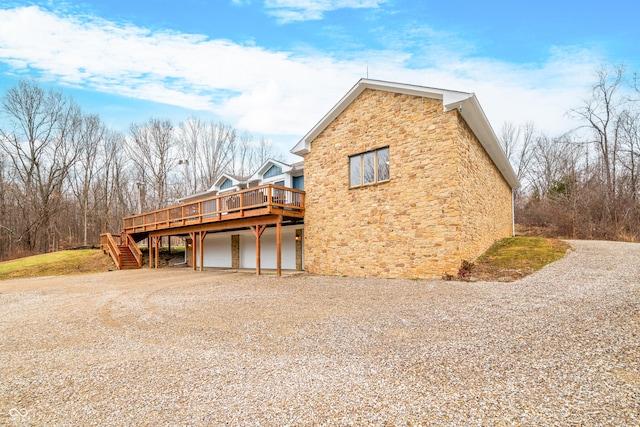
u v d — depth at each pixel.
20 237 28.23
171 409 2.93
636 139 20.64
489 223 12.98
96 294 10.21
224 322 6.04
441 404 2.78
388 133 10.86
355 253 11.54
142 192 36.69
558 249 11.48
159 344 4.88
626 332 4.09
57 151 31.28
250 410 2.84
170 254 24.12
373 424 2.54
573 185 23.31
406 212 10.24
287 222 14.77
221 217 14.31
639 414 2.44
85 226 31.70
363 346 4.38
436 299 6.82
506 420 2.48
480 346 4.09
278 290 9.38
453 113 9.41
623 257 9.73
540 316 5.07
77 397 3.25
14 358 4.53
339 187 12.19
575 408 2.58
